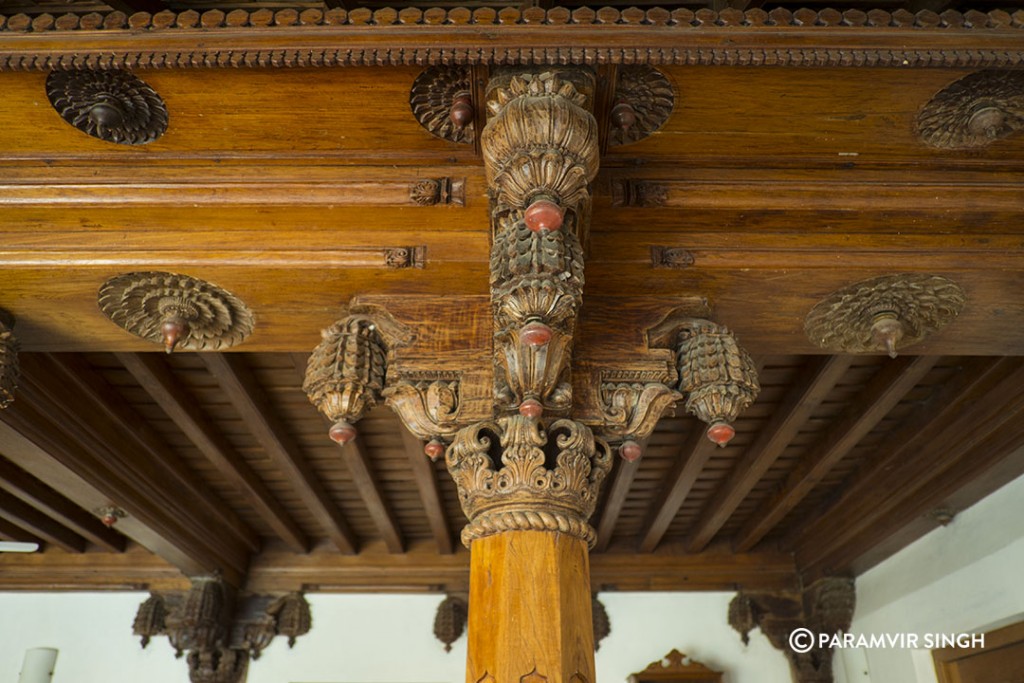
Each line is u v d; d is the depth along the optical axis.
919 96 2.67
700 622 8.09
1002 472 5.25
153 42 2.48
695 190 2.93
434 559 8.16
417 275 3.01
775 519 7.09
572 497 2.75
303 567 8.12
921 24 2.45
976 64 2.46
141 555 7.94
